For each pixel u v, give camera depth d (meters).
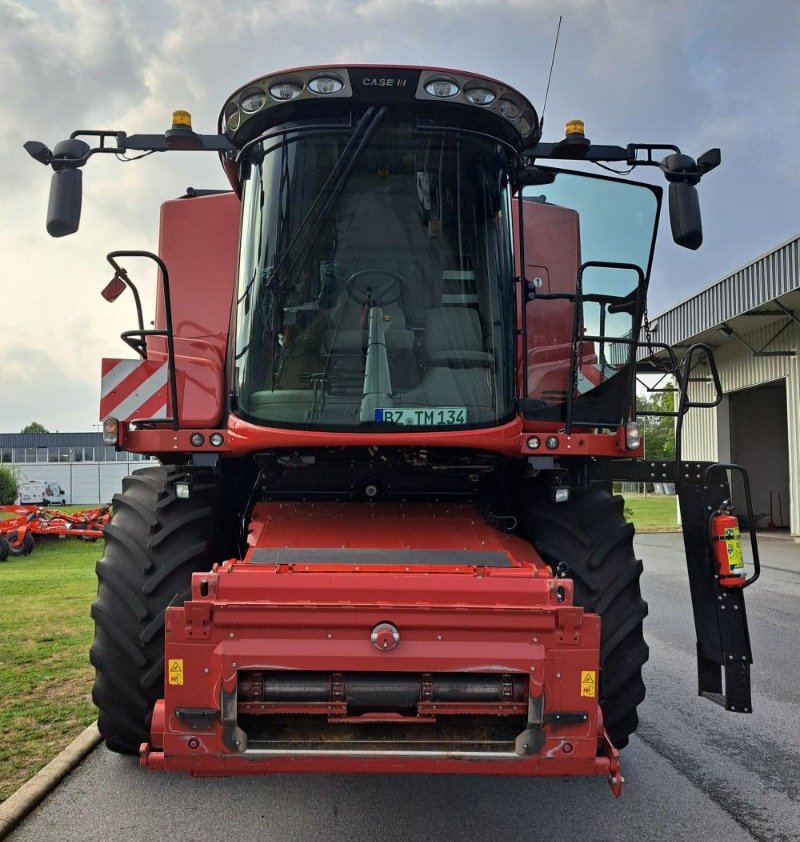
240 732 2.88
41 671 6.11
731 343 21.03
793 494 18.33
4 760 4.31
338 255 3.86
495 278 3.93
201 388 3.95
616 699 3.76
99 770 4.28
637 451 3.83
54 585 11.30
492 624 2.95
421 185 3.89
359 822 3.72
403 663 2.91
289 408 3.78
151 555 3.69
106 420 3.79
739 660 3.67
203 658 2.94
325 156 3.86
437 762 2.90
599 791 4.09
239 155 3.97
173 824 3.67
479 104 3.83
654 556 15.37
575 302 3.98
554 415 4.20
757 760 4.50
